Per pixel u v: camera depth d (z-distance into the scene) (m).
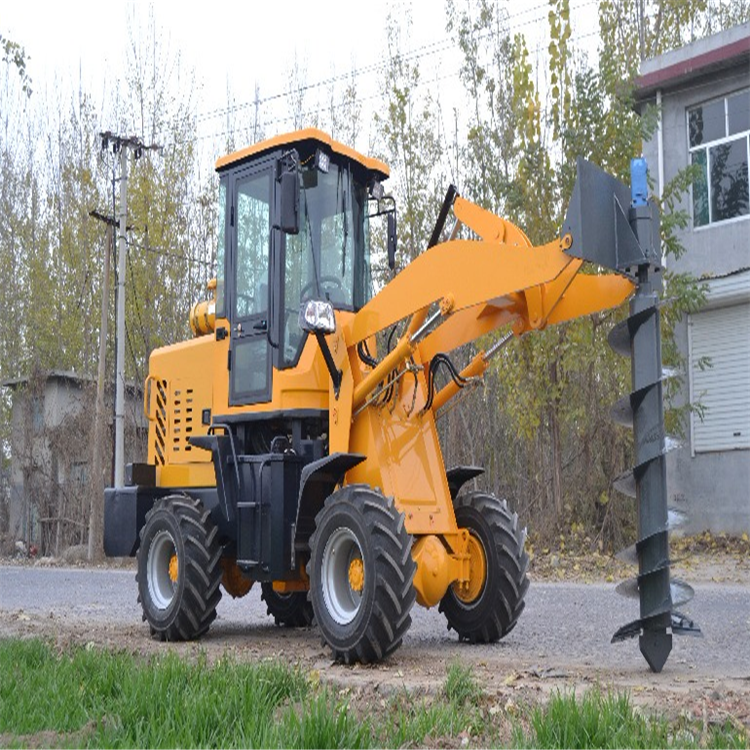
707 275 16.69
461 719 4.26
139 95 27.16
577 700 4.40
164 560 7.88
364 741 3.99
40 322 28.44
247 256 7.70
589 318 14.79
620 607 9.26
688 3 21.91
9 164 30.31
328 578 6.36
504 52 20.66
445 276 6.34
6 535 27.22
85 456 25.31
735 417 16.52
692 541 15.91
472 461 18.09
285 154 7.13
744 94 16.91
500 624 6.98
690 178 15.18
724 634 7.46
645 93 17.84
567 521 15.40
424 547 6.57
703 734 3.99
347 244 7.53
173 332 25.50
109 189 27.47
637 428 5.79
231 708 4.44
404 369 6.73
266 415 7.30
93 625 8.62
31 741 4.27
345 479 6.88
